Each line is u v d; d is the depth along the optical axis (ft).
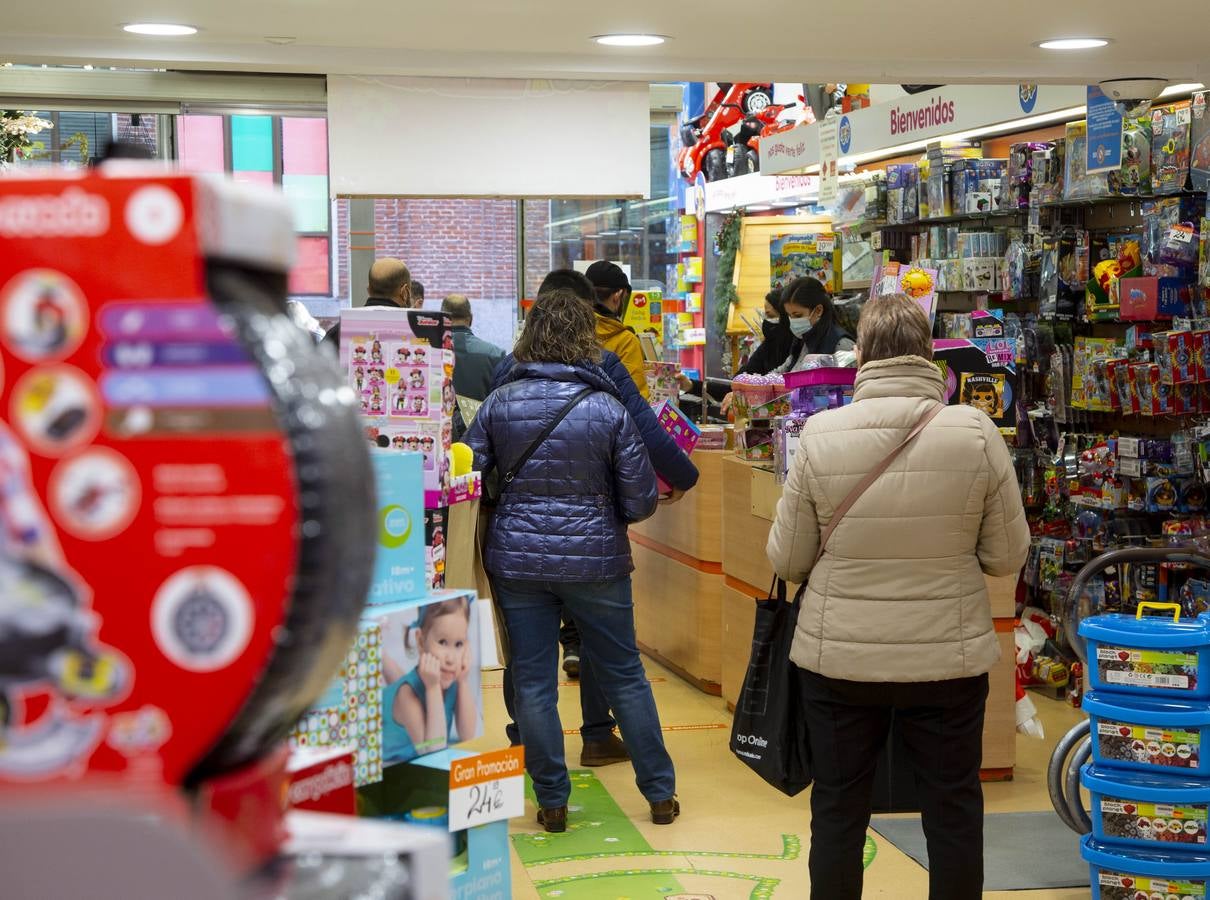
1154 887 11.70
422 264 56.80
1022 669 20.80
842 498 10.68
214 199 2.62
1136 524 20.20
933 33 14.83
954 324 22.77
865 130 26.37
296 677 2.65
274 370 2.62
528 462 14.56
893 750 14.67
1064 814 13.30
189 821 2.42
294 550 2.58
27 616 2.58
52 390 2.60
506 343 57.52
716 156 37.47
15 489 2.59
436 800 8.33
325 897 2.71
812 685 10.91
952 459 10.57
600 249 49.37
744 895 13.25
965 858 10.66
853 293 29.40
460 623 8.16
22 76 19.02
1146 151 18.98
